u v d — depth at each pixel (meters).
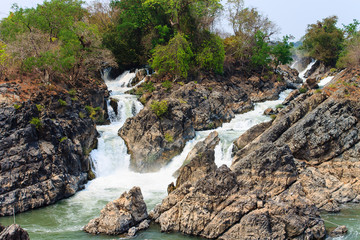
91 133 41.47
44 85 40.00
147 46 65.62
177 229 24.33
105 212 24.80
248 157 27.94
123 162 41.78
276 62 75.12
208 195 23.97
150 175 39.78
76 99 42.28
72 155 35.94
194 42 65.06
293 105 44.34
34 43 43.50
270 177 27.14
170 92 55.47
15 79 40.06
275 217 22.33
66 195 33.38
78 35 51.47
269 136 37.84
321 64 85.31
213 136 41.94
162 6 64.31
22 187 30.70
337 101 36.62
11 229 18.34
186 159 40.69
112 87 63.00
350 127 35.78
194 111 51.31
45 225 26.58
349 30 83.75
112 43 66.00
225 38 76.62
